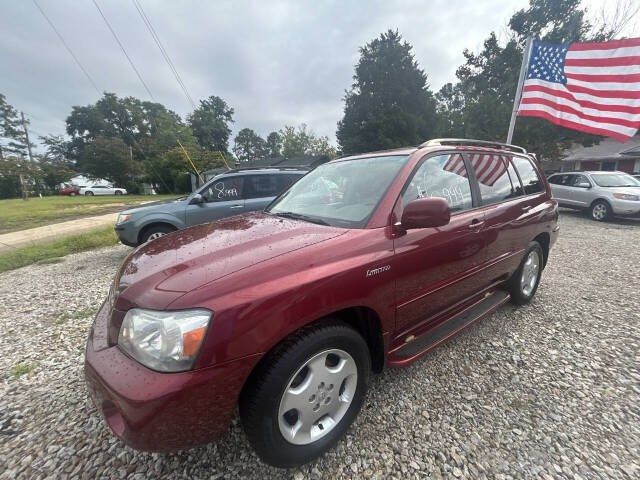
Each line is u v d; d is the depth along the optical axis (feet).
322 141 164.45
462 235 7.81
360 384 6.18
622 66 19.98
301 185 9.98
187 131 158.61
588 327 10.28
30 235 31.32
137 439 4.17
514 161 10.86
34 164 107.24
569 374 8.00
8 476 5.56
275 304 4.71
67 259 21.31
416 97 96.94
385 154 8.70
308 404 5.43
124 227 19.35
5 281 16.71
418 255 6.75
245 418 4.94
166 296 4.58
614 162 78.84
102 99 185.26
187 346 4.26
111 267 18.81
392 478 5.41
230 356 4.41
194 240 6.80
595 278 14.87
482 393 7.37
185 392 4.17
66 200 85.20
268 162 101.45
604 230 27.07
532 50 22.86
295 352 5.00
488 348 9.15
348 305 5.55
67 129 183.11
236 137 262.06
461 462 5.67
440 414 6.75
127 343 4.65
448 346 9.27
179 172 119.34
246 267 5.01
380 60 97.91
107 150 135.03
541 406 6.95
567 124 21.98
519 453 5.82
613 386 7.54
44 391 7.78
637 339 9.54
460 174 8.67
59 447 6.14
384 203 6.77
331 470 5.58
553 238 12.26
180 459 5.84
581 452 5.81
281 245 5.77
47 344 10.02
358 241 6.00
